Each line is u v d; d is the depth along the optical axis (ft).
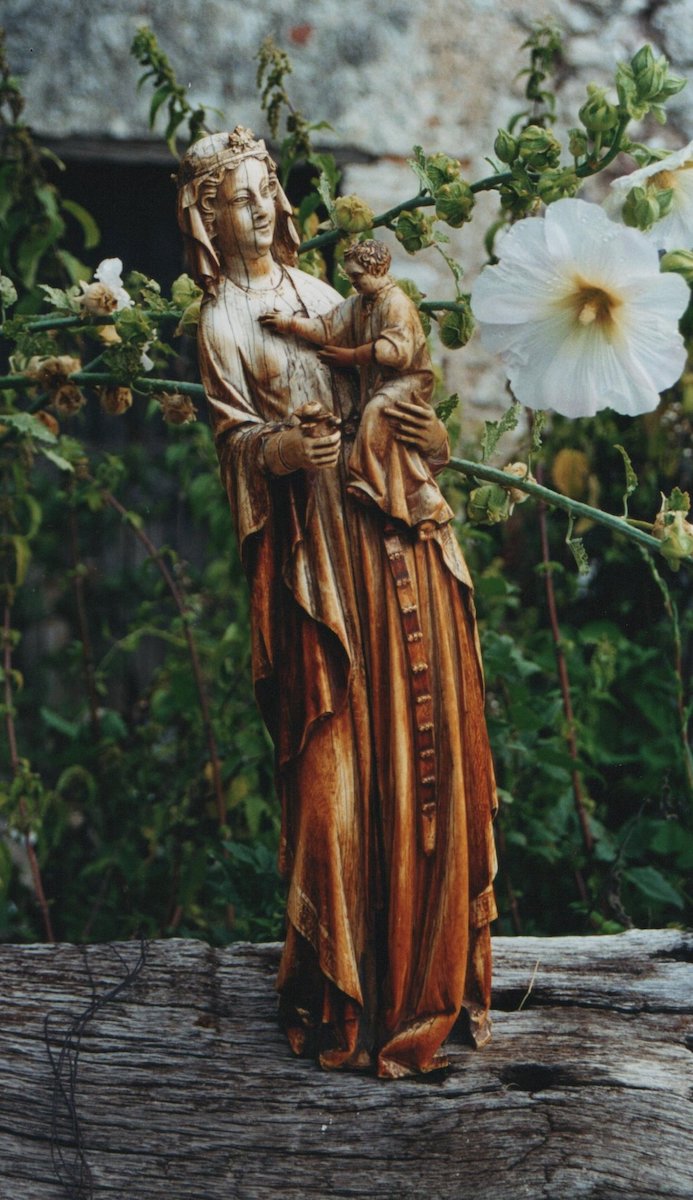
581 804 14.14
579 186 9.50
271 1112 9.05
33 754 18.70
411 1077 9.31
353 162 20.02
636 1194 8.35
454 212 9.59
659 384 8.38
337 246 11.76
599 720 16.07
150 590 20.77
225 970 10.40
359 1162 8.70
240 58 19.65
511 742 14.06
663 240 9.10
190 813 14.90
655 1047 9.55
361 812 8.91
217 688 16.39
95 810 16.02
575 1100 9.05
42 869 16.08
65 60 19.53
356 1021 9.20
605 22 20.08
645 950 10.60
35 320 11.13
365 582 8.73
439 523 8.73
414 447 8.68
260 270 8.83
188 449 17.31
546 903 14.48
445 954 9.10
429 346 10.03
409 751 8.84
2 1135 8.93
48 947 10.64
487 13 19.92
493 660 13.94
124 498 20.83
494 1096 9.11
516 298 8.31
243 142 8.72
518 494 9.82
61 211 20.66
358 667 8.78
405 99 19.94
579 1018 9.88
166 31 19.53
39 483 19.77
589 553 17.66
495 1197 8.40
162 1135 8.91
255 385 8.70
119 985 10.18
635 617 17.52
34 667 20.61
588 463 17.28
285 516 8.72
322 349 8.72
